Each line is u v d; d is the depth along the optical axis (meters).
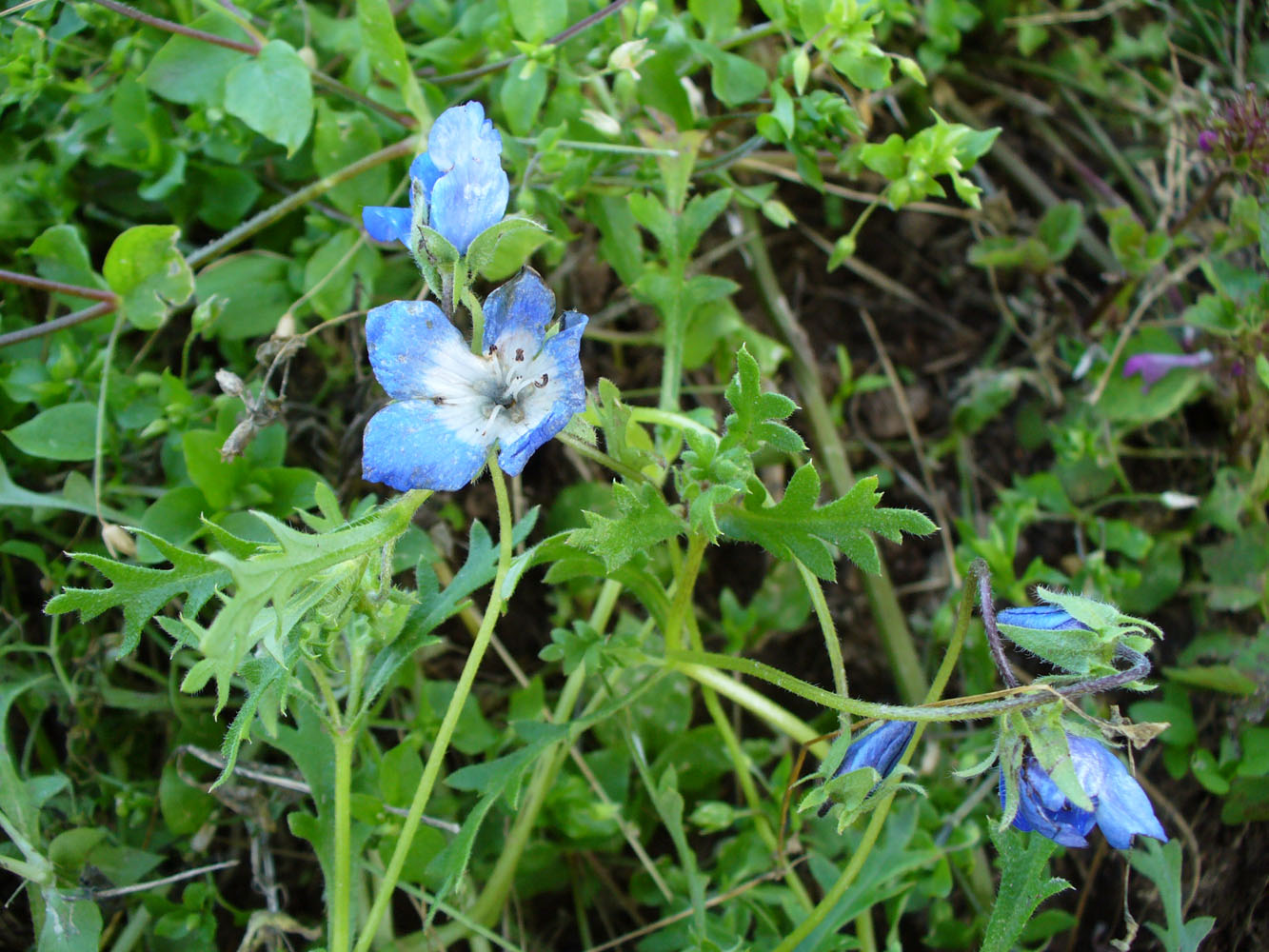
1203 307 0.26
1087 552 0.29
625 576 0.20
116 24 0.24
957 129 0.23
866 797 0.18
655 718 0.25
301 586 0.17
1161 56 0.30
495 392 0.18
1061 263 0.31
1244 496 0.27
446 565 0.26
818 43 0.23
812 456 0.29
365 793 0.23
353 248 0.25
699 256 0.29
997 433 0.30
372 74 0.25
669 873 0.24
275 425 0.24
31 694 0.24
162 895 0.23
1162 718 0.25
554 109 0.24
